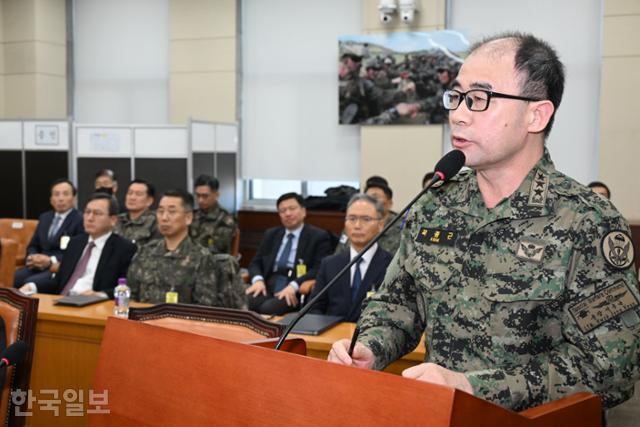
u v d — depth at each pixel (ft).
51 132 24.81
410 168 25.55
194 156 23.94
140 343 4.30
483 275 4.61
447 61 24.63
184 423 3.99
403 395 3.26
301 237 18.29
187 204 13.57
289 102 27.73
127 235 19.94
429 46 24.79
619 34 22.89
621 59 22.94
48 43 30.07
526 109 4.51
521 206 4.57
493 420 3.33
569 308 4.28
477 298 4.59
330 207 26.30
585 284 4.29
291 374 3.62
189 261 13.46
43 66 29.89
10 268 15.07
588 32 23.71
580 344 4.23
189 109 28.58
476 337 4.57
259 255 18.86
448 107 4.71
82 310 11.53
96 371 4.48
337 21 26.86
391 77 25.40
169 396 4.08
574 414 3.95
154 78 29.58
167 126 23.84
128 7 29.76
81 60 30.68
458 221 4.88
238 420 3.77
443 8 24.72
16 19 29.81
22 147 25.13
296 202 18.11
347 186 26.58
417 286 4.96
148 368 4.22
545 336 4.44
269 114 28.04
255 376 3.75
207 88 28.25
